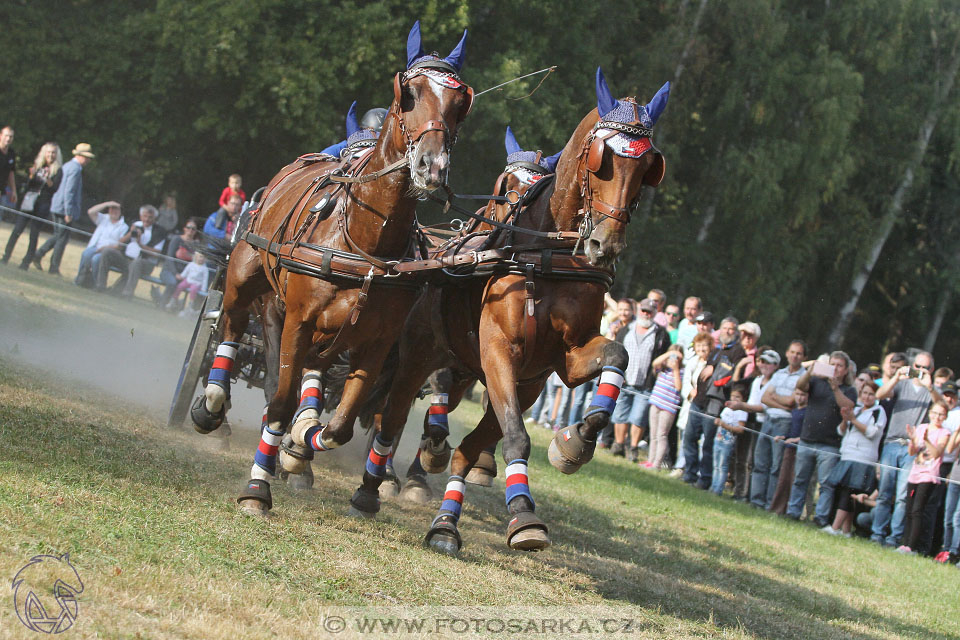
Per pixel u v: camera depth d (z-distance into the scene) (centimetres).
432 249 716
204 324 862
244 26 2347
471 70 2456
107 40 2612
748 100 3147
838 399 1279
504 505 930
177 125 2708
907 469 1228
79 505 531
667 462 1547
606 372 579
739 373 1397
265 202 745
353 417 643
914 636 756
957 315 3828
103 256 1822
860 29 3222
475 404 1833
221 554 514
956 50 3406
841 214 3394
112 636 386
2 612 385
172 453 747
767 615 707
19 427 692
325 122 2428
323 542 596
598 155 566
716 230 3250
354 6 2383
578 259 598
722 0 3084
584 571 712
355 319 621
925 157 3491
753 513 1271
